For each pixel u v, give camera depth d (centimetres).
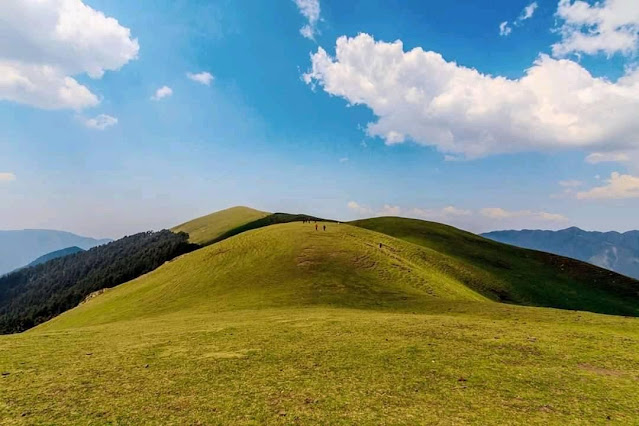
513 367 2242
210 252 8431
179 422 1577
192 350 2633
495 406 1745
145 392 1884
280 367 2247
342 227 10181
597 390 1934
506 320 3672
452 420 1605
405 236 13150
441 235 13588
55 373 2173
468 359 2375
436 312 4256
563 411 1703
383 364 2291
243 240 8838
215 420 1595
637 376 2123
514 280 9575
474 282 8494
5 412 1659
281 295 5184
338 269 6231
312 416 1628
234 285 5941
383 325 3284
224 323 3628
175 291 6272
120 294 7606
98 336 3272
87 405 1736
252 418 1612
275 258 7019
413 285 5872
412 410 1694
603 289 10125
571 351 2534
